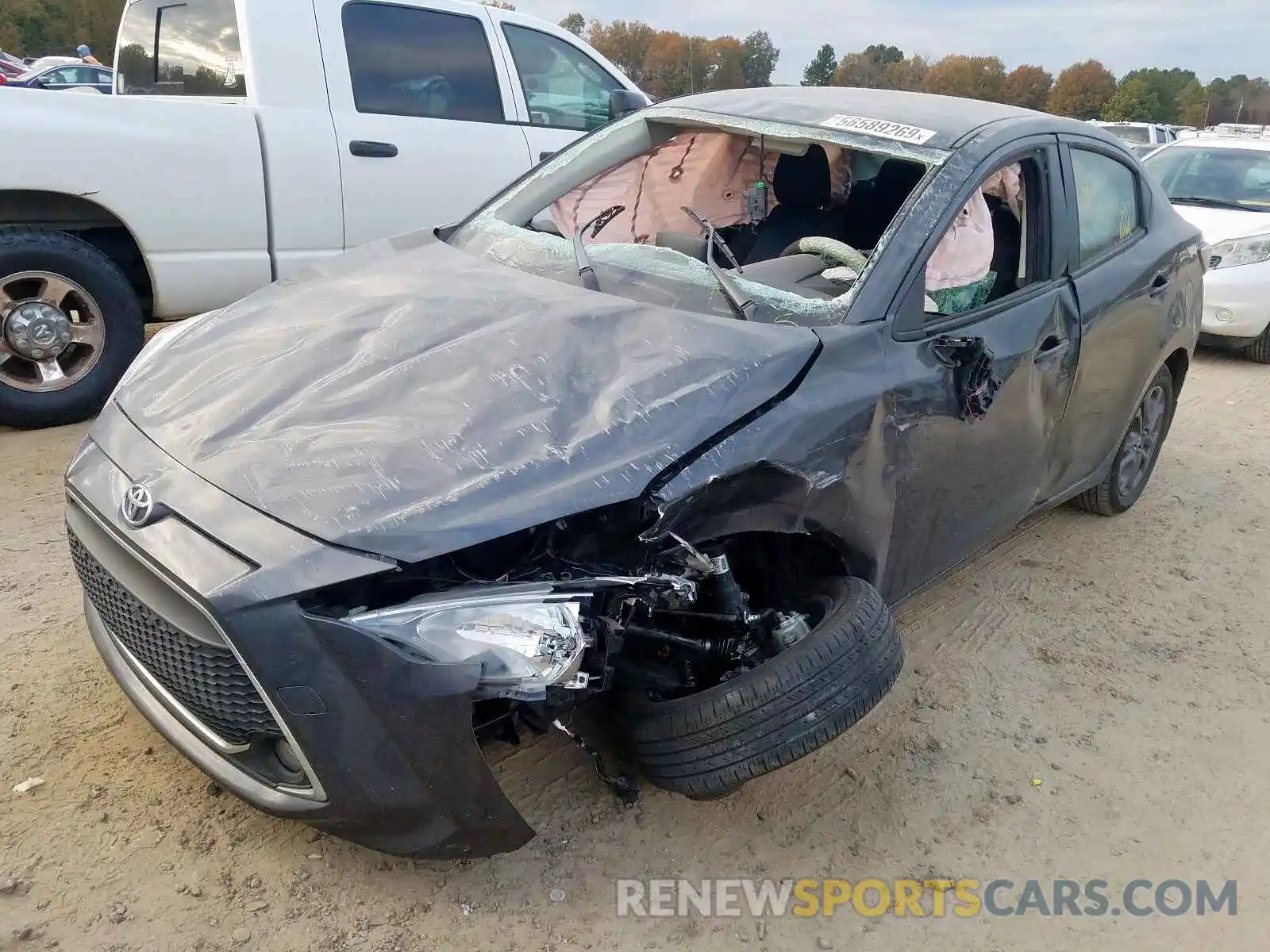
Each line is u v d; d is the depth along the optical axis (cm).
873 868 257
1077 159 365
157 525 209
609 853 252
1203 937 245
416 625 194
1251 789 299
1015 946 238
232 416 237
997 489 327
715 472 221
